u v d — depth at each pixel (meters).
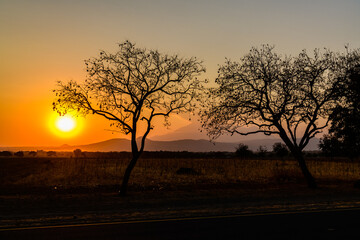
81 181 34.66
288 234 11.30
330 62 28.47
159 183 33.41
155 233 11.48
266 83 28.11
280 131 28.91
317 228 12.24
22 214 15.76
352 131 31.12
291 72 28.22
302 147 29.14
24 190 27.70
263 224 13.01
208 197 22.06
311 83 28.38
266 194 23.70
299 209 17.09
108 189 28.83
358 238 10.79
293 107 28.39
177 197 22.17
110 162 65.56
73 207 17.94
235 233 11.45
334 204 18.89
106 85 24.08
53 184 32.00
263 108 28.47
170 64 24.84
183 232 11.62
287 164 63.91
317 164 64.00
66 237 10.93
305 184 32.72
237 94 28.52
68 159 77.75
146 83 24.64
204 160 74.75
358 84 28.42
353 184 31.17
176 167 54.69
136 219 14.33
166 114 25.16
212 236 11.02
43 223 13.48
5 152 105.88
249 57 28.47
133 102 24.41
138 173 43.81
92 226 12.78
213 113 28.38
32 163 62.50
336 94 28.70
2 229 12.33
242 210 16.77
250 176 41.41
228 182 34.84
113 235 11.19
